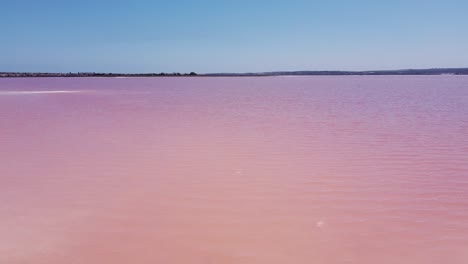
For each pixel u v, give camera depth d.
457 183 6.46
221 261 3.92
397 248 4.19
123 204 5.50
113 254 4.04
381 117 15.60
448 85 52.66
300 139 10.62
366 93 34.53
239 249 4.17
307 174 7.04
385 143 9.95
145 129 12.50
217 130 12.31
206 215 5.11
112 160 8.10
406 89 41.34
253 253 4.08
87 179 6.70
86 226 4.73
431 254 4.06
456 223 4.84
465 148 9.19
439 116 15.66
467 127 12.56
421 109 18.62
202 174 7.05
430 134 11.28
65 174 7.01
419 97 27.66
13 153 8.71
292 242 4.33
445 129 12.20
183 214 5.14
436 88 43.09
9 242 4.29
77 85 60.88
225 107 21.05
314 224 4.81
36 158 8.24
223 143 10.02
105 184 6.43
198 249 4.17
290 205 5.47
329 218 5.00
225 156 8.51
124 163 7.86
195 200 5.68
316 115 16.58
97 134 11.43
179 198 5.75
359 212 5.21
